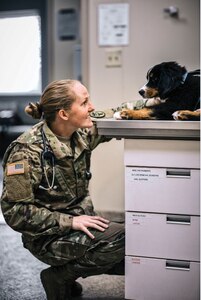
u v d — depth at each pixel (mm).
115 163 2715
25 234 1466
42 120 1557
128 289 1496
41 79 5883
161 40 2533
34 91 6094
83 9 2668
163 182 1394
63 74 3727
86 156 1593
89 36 2639
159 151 1379
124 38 2580
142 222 1437
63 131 1525
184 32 2496
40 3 5797
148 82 1482
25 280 1893
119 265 1583
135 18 2549
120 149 2693
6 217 1459
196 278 1421
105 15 2588
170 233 1418
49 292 1573
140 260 1464
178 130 1325
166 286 1456
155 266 1453
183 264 1429
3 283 1863
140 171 1407
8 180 1435
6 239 2445
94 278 1922
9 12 5996
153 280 1465
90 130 1596
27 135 1486
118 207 2752
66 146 1501
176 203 1395
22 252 2234
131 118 1425
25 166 1421
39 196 1499
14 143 1479
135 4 2535
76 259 1485
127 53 2592
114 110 1685
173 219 1413
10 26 6109
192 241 1403
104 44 2617
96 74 2656
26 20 6023
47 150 1464
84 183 1597
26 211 1428
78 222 1485
